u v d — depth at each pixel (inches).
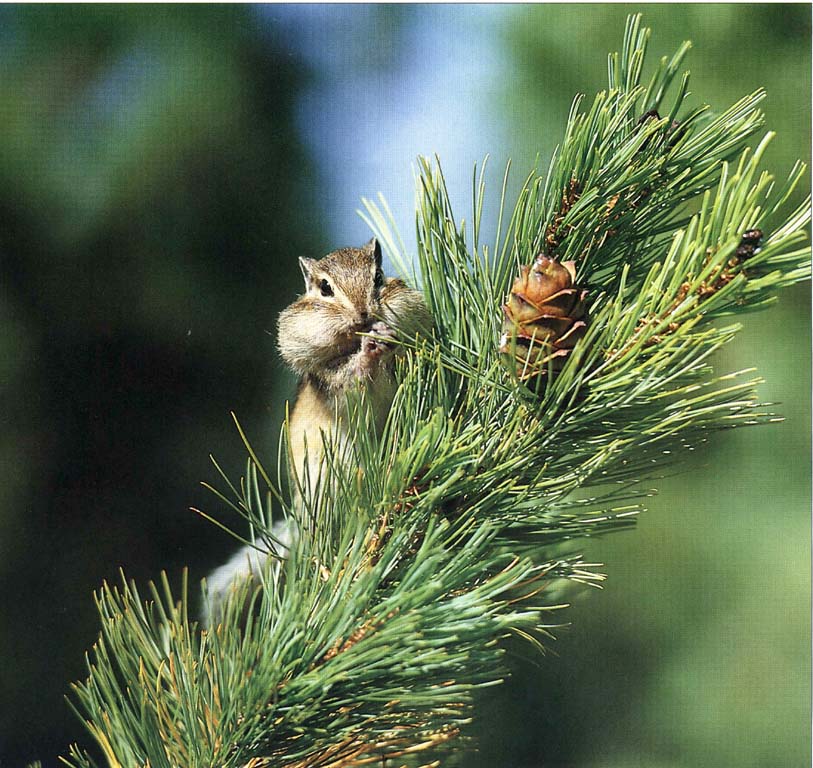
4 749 87.4
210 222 88.2
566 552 73.3
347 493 70.7
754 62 82.1
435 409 70.9
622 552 85.9
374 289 77.1
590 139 71.3
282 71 88.6
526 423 70.9
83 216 87.4
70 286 87.8
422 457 70.4
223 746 69.9
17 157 87.0
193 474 88.5
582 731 85.4
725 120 71.1
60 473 88.0
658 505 85.8
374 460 70.7
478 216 71.8
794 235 69.7
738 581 85.7
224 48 88.0
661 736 85.7
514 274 71.7
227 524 88.5
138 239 87.9
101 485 88.2
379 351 76.7
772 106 82.0
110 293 88.0
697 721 85.5
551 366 70.7
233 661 70.1
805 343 83.6
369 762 71.4
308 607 70.0
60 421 88.0
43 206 87.3
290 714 69.7
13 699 87.4
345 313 76.9
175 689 70.5
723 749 85.6
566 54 84.2
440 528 69.9
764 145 69.7
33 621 87.7
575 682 85.7
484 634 68.8
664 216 71.4
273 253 88.7
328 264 77.9
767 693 85.7
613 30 83.6
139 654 70.6
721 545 85.4
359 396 71.1
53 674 87.7
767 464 84.9
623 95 71.2
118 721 70.4
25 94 87.2
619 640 86.0
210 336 88.5
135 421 88.4
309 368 77.6
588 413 70.6
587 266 71.5
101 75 87.5
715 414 70.8
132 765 70.4
